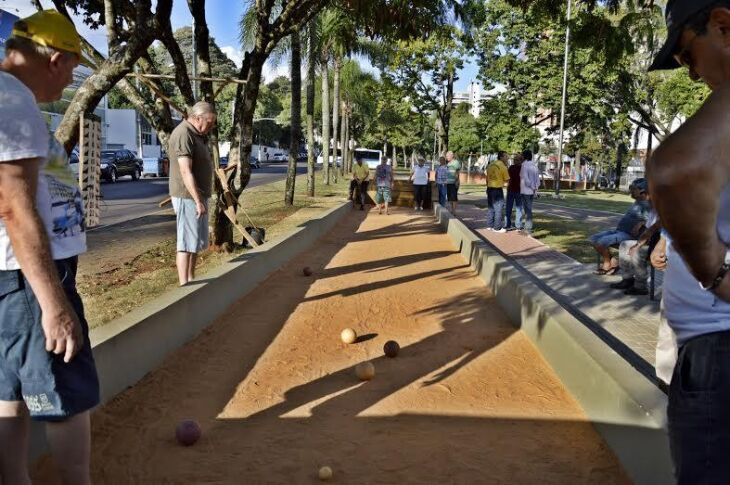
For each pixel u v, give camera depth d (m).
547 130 37.88
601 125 35.84
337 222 17.31
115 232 13.57
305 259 10.95
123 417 4.29
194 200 6.61
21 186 2.32
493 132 35.12
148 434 4.05
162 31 8.66
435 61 29.50
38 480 3.43
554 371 5.32
